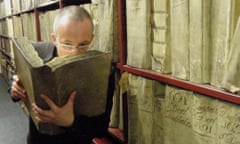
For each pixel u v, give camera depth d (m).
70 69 0.76
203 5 0.84
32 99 0.84
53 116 0.83
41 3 2.62
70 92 0.81
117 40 1.40
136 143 1.31
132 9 1.21
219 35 0.82
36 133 1.17
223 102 0.83
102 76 0.84
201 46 0.87
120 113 1.45
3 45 5.36
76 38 0.96
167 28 1.04
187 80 0.96
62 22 0.97
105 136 1.66
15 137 2.77
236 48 0.75
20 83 0.99
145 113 1.22
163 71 1.08
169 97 1.08
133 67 1.27
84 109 0.89
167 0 1.01
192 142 0.98
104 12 1.42
